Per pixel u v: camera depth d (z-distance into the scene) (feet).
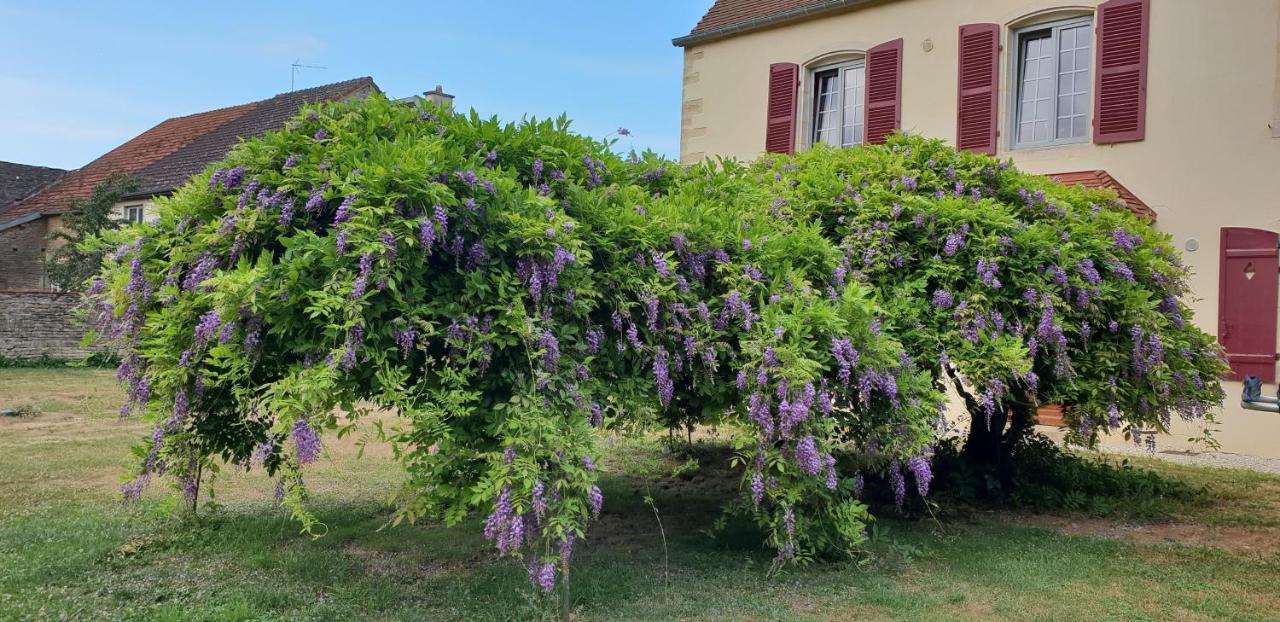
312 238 12.48
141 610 13.53
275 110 80.94
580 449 12.62
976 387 18.57
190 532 18.02
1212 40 32.35
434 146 13.50
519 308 12.76
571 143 16.37
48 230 83.35
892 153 22.31
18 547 16.65
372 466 26.40
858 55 42.65
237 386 13.50
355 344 11.80
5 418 34.24
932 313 19.36
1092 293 19.62
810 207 20.34
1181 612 14.43
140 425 32.83
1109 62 34.73
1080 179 34.01
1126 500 23.16
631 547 18.34
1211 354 22.61
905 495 22.34
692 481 25.72
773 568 15.83
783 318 14.79
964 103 38.52
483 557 17.11
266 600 14.19
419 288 12.85
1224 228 31.89
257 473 24.95
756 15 46.50
